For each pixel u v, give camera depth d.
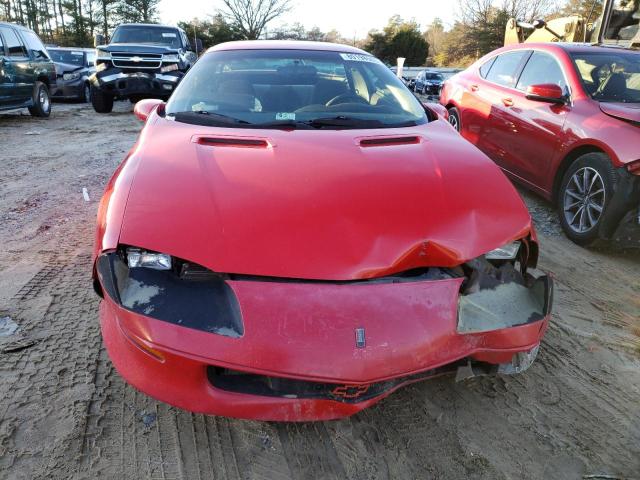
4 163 6.35
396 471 1.91
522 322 1.97
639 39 5.96
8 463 1.87
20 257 3.59
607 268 3.71
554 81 4.68
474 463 1.95
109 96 11.32
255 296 1.76
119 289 1.85
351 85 3.26
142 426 2.08
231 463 1.93
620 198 3.63
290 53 3.48
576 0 34.00
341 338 1.71
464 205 2.10
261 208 1.95
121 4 46.50
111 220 1.97
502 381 2.41
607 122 3.89
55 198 4.93
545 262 3.78
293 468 1.91
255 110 2.95
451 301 1.87
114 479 1.84
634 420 2.18
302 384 1.79
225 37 38.84
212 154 2.32
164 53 10.92
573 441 2.06
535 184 4.71
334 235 1.88
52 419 2.09
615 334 2.84
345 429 2.11
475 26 39.78
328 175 2.16
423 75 23.98
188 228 1.88
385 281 1.86
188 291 1.82
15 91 9.70
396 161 2.32
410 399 2.28
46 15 47.94
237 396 1.79
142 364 1.82
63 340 2.61
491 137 5.38
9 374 2.34
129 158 2.44
